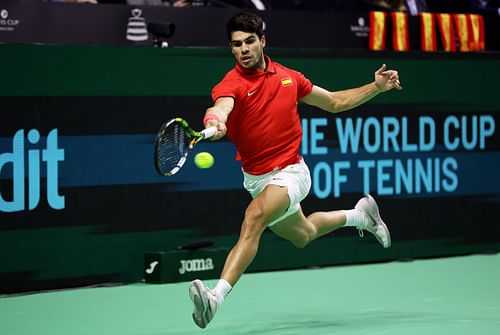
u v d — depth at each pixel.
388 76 9.00
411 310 9.83
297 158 8.61
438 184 13.58
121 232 11.56
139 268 11.70
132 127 11.57
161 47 11.69
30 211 10.98
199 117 11.98
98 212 11.41
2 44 10.71
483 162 13.91
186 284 11.58
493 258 13.62
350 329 8.78
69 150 11.19
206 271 11.91
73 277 11.29
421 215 13.47
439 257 13.67
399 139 13.26
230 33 8.21
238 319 9.40
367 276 12.14
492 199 13.99
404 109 13.27
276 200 8.23
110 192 11.47
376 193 13.12
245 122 8.34
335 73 12.73
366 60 12.95
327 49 12.66
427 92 13.41
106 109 11.39
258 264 12.45
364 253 13.13
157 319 9.46
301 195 8.54
